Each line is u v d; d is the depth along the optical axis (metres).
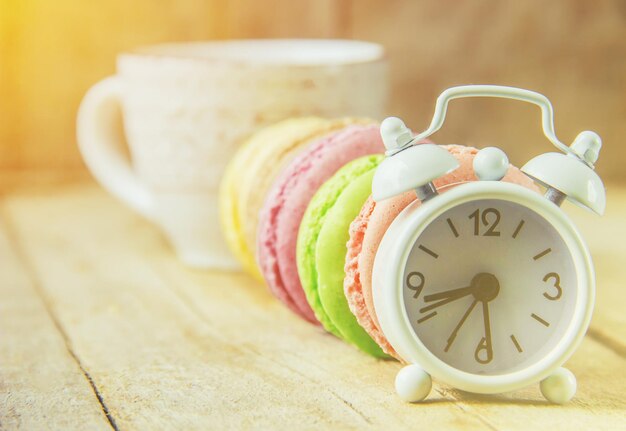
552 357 0.34
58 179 0.63
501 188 0.33
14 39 0.61
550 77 0.62
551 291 0.34
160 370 0.37
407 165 0.33
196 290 0.45
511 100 0.62
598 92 0.62
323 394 0.35
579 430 0.33
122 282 0.46
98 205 0.59
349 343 0.39
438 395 0.35
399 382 0.34
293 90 0.45
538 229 0.34
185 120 0.46
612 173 0.63
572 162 0.34
